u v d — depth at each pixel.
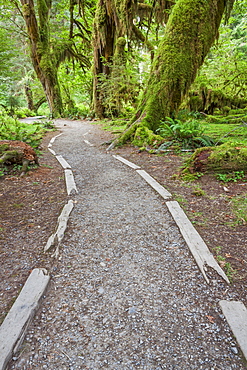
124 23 12.52
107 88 15.49
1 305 1.82
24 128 13.55
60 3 21.39
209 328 1.61
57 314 1.74
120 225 2.99
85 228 2.93
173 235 2.72
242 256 2.33
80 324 1.66
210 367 1.37
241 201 3.41
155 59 7.81
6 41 15.60
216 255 2.35
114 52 15.63
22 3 18.16
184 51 7.34
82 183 4.57
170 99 7.62
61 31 23.95
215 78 15.30
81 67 24.11
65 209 3.39
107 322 1.67
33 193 4.15
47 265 2.28
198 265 2.20
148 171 5.05
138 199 3.75
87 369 1.37
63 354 1.46
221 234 2.70
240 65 14.09
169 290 1.95
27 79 27.70
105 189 4.23
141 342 1.53
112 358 1.43
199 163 4.48
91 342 1.53
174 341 1.53
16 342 1.49
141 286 2.00
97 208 3.48
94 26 15.64
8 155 5.38
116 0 12.23
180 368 1.37
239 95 15.11
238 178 4.13
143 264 2.27
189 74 7.49
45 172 5.33
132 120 8.12
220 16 7.61
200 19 7.17
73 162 6.14
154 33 17.23
